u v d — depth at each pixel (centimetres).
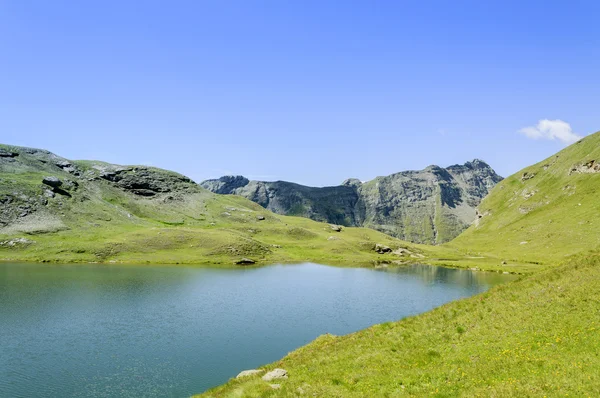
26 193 18375
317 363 3064
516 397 1825
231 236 19362
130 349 5059
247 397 2411
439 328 3309
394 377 2458
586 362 2094
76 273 11106
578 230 17350
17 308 6969
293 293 9394
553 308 3005
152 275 11462
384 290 10094
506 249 19650
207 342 5400
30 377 4141
